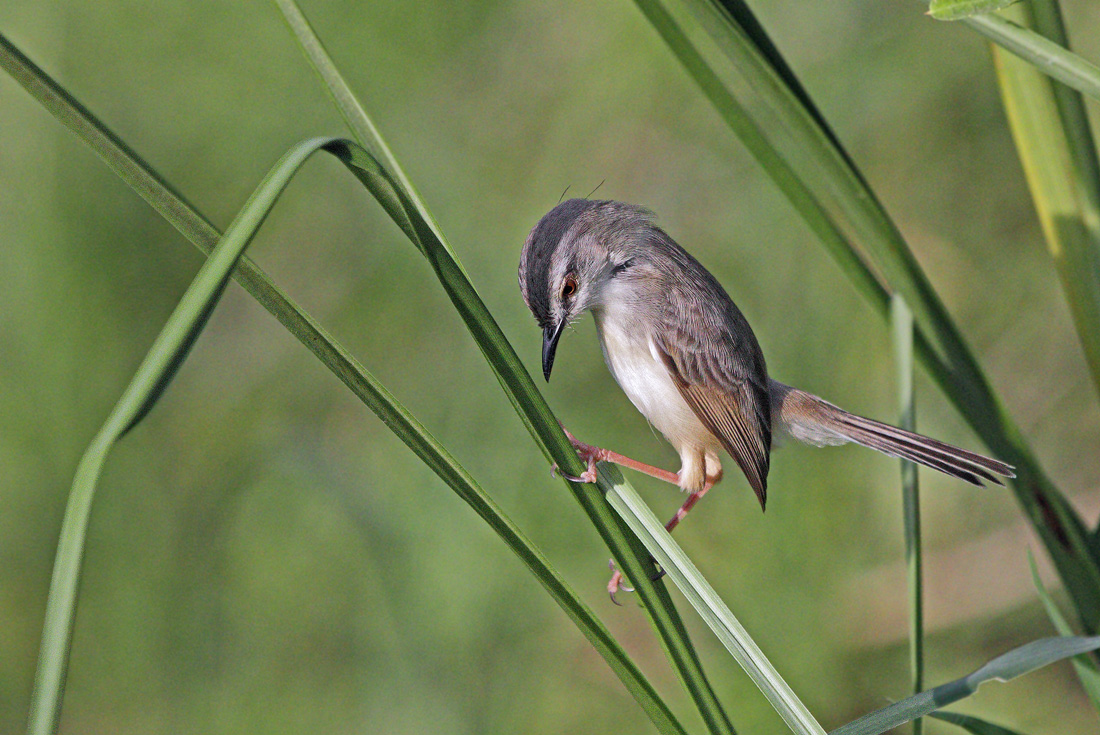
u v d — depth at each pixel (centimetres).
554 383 1214
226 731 1031
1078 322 585
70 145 1180
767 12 1329
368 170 406
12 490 1086
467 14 1362
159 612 1063
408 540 1079
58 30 1268
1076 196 572
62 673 304
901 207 1328
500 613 1067
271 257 1299
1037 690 1056
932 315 616
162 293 1212
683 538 1127
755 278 1257
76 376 1148
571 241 804
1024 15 534
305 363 1234
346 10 1339
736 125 601
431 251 427
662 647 488
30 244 1152
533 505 1120
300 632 1074
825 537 1098
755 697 1021
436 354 1238
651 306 812
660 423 833
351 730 1032
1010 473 612
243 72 1326
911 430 596
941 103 1305
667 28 584
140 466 1127
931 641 1102
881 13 1302
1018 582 1130
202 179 1323
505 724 1030
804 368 1208
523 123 1364
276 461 1125
